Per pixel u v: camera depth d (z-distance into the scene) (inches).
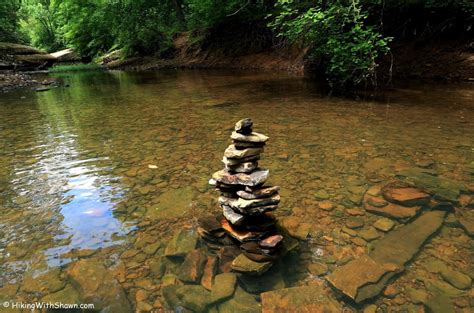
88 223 120.1
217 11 738.2
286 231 111.4
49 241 109.3
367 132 217.3
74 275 91.5
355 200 131.0
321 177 152.9
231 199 112.7
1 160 188.1
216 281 88.6
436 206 123.7
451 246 101.5
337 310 78.2
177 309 79.9
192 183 152.0
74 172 167.5
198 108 319.9
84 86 553.0
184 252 101.0
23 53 972.6
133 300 82.7
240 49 745.6
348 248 102.3
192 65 811.4
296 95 367.6
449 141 193.6
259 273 90.4
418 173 151.7
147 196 140.3
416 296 81.9
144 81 589.9
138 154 192.1
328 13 350.3
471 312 76.8
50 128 261.6
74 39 1141.1
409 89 363.6
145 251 103.0
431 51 421.4
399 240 104.9
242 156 107.3
